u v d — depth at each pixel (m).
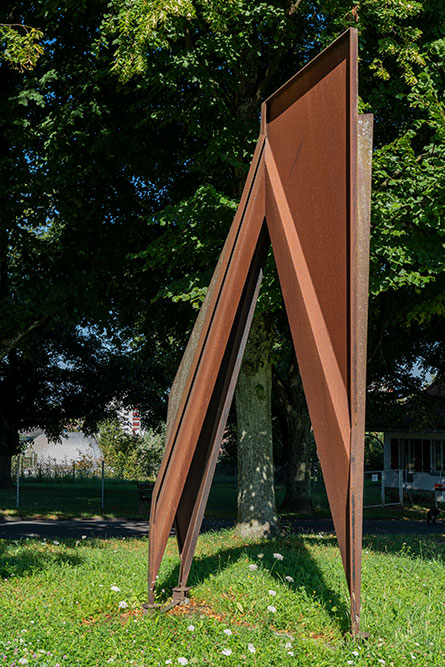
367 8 11.42
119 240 15.21
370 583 7.28
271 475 13.98
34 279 15.84
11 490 28.61
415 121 11.37
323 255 5.49
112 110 13.69
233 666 4.44
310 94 5.70
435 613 6.20
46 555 9.23
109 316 16.69
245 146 12.65
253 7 11.41
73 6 12.68
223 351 6.33
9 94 13.92
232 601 6.22
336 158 5.30
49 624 5.38
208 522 20.23
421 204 11.18
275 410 27.06
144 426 37.16
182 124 14.39
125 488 34.75
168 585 7.09
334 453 5.25
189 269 15.36
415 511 26.59
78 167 13.79
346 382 5.16
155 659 4.53
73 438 52.25
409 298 15.88
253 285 6.80
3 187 13.89
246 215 6.34
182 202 11.56
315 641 5.07
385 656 4.67
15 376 30.08
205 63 11.66
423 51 12.66
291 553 9.36
